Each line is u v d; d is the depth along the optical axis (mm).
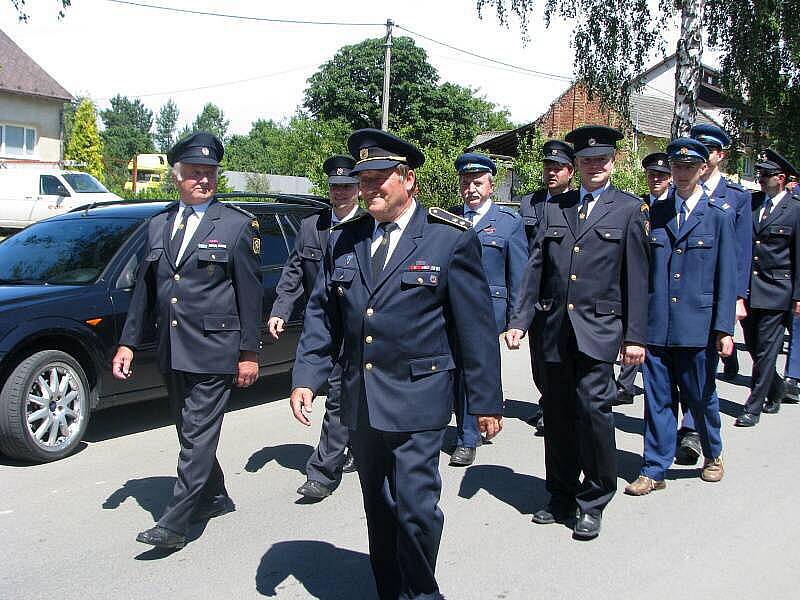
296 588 3781
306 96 46219
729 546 4285
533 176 19453
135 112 126312
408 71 45188
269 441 6156
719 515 4727
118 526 4484
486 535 4414
